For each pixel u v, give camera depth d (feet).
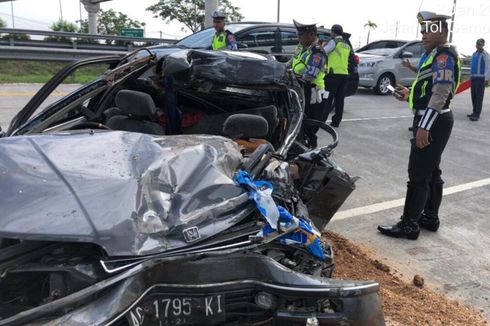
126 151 7.89
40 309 5.62
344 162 23.06
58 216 6.31
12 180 6.90
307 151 11.29
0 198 6.59
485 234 15.67
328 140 27.30
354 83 31.73
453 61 13.47
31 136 8.45
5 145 7.93
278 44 31.94
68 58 51.96
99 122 12.57
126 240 6.18
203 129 13.10
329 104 28.19
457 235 15.53
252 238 6.88
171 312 6.31
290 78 12.65
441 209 17.72
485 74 35.58
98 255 6.29
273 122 12.49
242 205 7.29
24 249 6.33
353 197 18.47
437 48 13.73
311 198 10.50
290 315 6.54
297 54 23.17
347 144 26.55
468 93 54.60
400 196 18.76
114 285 5.87
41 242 6.39
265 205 7.27
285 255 7.52
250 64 12.32
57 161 7.38
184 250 6.45
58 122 11.87
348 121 33.24
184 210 6.93
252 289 6.69
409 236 14.99
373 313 6.79
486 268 13.39
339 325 6.57
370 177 20.99
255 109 12.69
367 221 16.25
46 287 6.38
